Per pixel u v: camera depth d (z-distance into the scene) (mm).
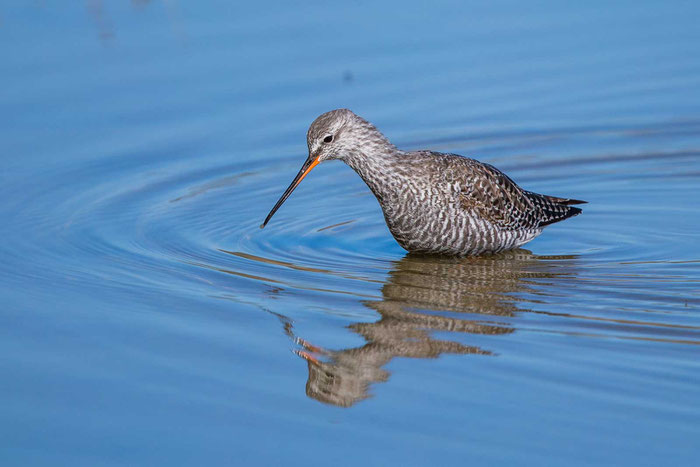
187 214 15648
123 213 15492
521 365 10188
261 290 12508
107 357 10508
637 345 10586
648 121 19094
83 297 12156
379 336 11062
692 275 13062
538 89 19953
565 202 15289
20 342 10852
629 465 8359
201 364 10375
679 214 15836
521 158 18125
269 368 10312
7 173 16500
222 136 18234
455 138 18453
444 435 8922
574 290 12531
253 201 16469
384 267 13633
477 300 12188
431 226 13758
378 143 13727
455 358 10445
